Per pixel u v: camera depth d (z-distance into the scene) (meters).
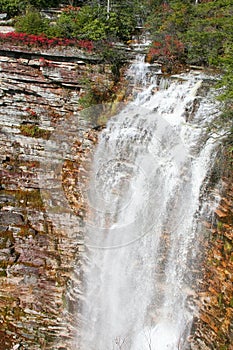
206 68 14.91
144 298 13.40
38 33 15.62
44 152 15.80
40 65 15.27
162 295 12.98
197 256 11.76
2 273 15.51
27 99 15.93
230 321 10.77
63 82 15.43
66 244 15.20
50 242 15.47
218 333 11.24
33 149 15.95
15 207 15.85
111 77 15.45
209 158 11.64
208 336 11.65
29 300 15.34
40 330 15.10
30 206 15.75
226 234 10.83
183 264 12.17
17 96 15.95
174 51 15.51
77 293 14.88
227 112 11.83
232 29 15.08
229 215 10.71
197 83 13.79
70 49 15.05
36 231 15.71
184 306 12.29
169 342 12.53
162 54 15.62
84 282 14.77
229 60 12.59
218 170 11.24
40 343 15.00
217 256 11.13
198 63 15.62
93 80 15.34
